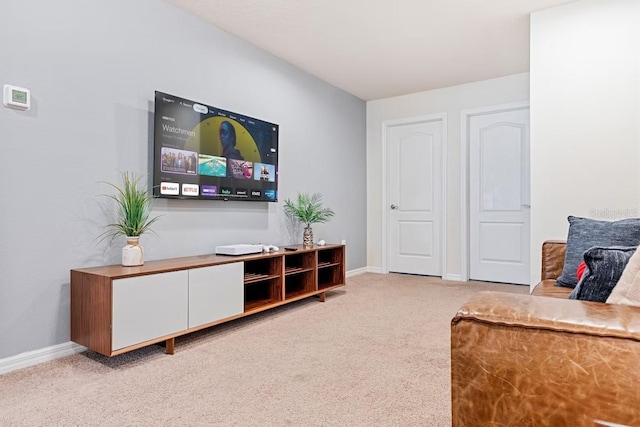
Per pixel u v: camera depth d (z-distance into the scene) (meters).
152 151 2.75
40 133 2.16
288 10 2.98
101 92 2.45
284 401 1.70
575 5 2.86
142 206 2.46
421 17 3.09
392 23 3.19
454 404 0.96
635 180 2.66
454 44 3.59
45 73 2.18
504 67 4.17
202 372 2.01
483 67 4.17
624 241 2.06
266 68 3.72
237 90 3.40
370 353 2.28
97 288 2.07
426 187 5.04
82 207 2.35
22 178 2.10
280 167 3.88
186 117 2.85
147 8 2.72
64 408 1.64
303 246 3.66
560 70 2.90
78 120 2.33
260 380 1.91
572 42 2.86
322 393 1.78
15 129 2.07
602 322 0.84
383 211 5.28
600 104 2.77
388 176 5.29
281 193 3.89
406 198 5.18
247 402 1.69
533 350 0.87
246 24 3.20
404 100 5.11
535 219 2.98
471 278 4.77
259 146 3.49
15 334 2.07
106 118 2.47
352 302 3.57
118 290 2.03
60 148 2.25
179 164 2.80
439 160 4.95
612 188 2.73
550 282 2.36
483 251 4.70
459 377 0.95
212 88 3.17
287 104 3.97
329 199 4.62
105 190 2.46
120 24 2.55
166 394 1.77
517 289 4.19
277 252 3.15
